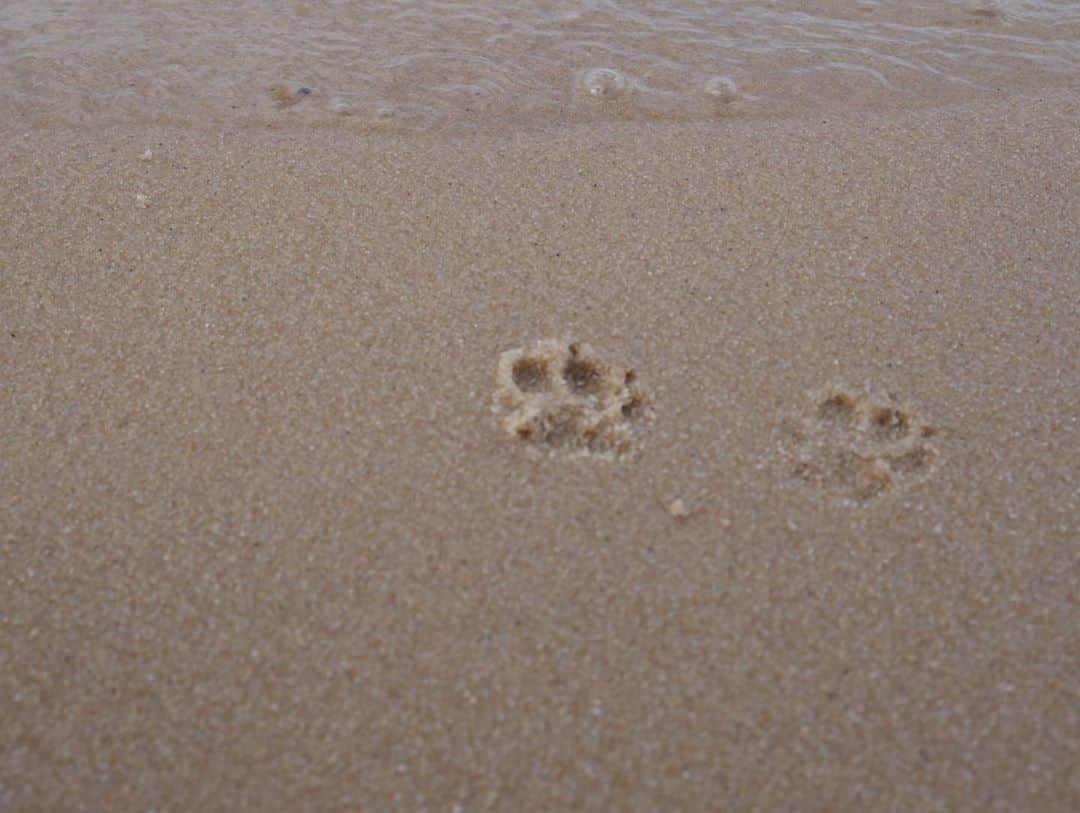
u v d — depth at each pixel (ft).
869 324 1.81
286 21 2.54
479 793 1.40
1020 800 1.39
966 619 1.51
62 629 1.50
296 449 1.65
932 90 2.37
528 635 1.49
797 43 2.51
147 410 1.70
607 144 2.14
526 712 1.44
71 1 2.60
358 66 2.41
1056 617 1.51
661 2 2.64
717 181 2.05
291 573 1.54
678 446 1.66
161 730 1.44
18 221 1.96
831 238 1.94
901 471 1.64
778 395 1.72
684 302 1.83
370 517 1.59
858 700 1.45
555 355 1.76
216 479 1.63
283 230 1.94
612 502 1.60
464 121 2.26
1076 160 2.11
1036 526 1.59
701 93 2.36
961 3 2.65
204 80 2.35
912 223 1.97
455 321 1.80
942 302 1.84
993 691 1.46
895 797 1.40
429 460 1.64
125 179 2.04
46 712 1.45
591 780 1.40
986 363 1.76
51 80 2.34
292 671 1.47
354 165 2.08
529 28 2.54
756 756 1.42
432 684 1.46
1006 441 1.67
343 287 1.85
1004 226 1.97
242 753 1.42
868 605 1.52
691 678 1.47
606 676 1.47
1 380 1.74
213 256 1.90
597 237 1.93
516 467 1.64
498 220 1.96
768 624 1.51
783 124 2.23
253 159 2.09
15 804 1.39
